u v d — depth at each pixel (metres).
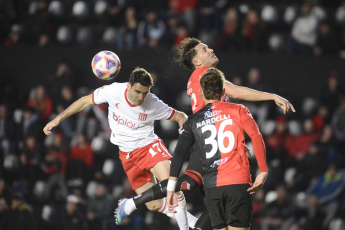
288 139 43.75
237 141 18.11
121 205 20.36
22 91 50.44
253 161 40.94
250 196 18.08
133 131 21.34
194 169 19.59
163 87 46.22
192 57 20.86
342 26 51.75
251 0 55.12
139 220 39.81
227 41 48.97
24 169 43.75
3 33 54.28
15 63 50.75
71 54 49.81
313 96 47.09
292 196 40.66
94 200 40.47
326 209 40.41
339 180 40.38
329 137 42.78
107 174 43.56
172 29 49.59
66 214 39.81
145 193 19.91
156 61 47.91
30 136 45.06
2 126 46.41
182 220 21.14
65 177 43.50
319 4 53.59
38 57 50.38
